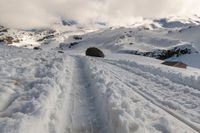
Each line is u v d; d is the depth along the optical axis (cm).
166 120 549
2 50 2394
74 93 796
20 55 1925
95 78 1032
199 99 843
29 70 1091
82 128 509
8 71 1006
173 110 680
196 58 10644
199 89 1093
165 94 895
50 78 908
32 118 459
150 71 1711
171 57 14125
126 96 742
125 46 19788
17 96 641
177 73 1520
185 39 19075
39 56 2019
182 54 13662
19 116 471
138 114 567
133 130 456
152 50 16962
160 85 1094
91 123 538
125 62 2381
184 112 669
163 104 739
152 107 666
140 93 868
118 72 1488
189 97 869
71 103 676
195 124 569
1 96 607
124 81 1110
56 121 505
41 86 738
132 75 1399
